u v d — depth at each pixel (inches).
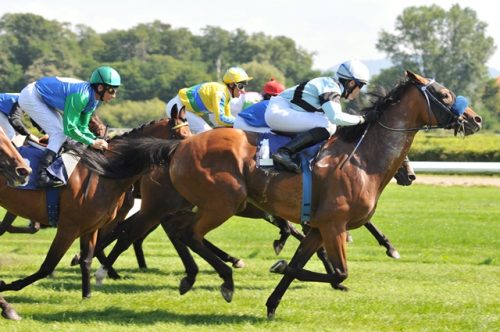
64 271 466.0
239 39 3666.3
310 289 413.1
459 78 3171.8
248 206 441.1
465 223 684.7
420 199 874.1
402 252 546.0
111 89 360.2
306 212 337.7
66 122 350.9
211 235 617.3
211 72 3440.0
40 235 621.3
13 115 377.7
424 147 1418.6
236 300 375.6
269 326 324.2
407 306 362.9
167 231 383.6
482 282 434.0
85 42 3558.1
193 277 369.4
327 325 326.3
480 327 323.6
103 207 355.9
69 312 343.3
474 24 3154.5
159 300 371.9
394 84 355.9
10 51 3139.8
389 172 346.9
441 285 422.3
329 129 354.3
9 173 311.1
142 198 395.2
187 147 349.1
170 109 473.7
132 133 444.8
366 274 456.8
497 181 1082.7
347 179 334.6
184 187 348.5
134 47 3501.5
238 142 344.8
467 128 354.0
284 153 335.6
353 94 356.5
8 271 453.4
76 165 352.5
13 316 324.8
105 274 410.9
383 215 735.1
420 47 3174.2
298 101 348.2
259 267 482.3
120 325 319.0
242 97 475.2
